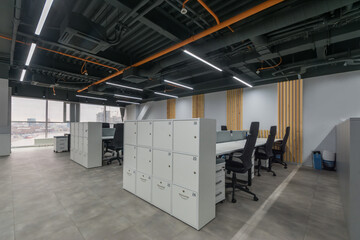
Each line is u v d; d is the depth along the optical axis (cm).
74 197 289
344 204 232
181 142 223
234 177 292
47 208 250
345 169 214
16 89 823
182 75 594
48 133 994
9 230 197
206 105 835
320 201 280
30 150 810
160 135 253
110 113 1259
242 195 305
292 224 215
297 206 263
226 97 759
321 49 376
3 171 447
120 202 273
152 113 1133
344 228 206
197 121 207
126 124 325
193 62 481
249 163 287
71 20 254
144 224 213
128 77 507
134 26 330
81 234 191
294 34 313
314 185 355
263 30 273
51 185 345
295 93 562
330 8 220
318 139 520
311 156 530
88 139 479
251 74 538
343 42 425
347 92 479
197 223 202
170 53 425
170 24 306
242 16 238
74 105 1079
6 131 677
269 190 327
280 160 544
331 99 502
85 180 378
